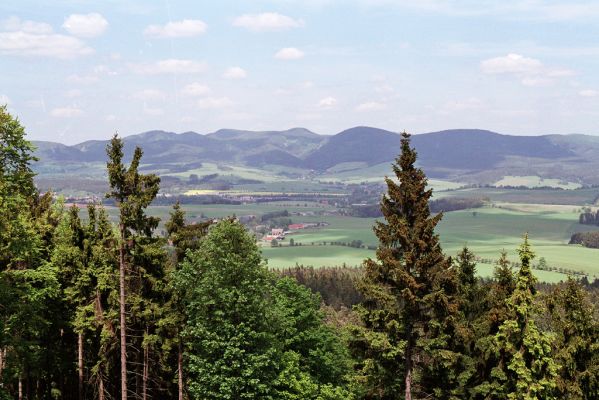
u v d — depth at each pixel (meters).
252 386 38.25
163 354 42.06
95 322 39.41
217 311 37.72
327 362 52.16
